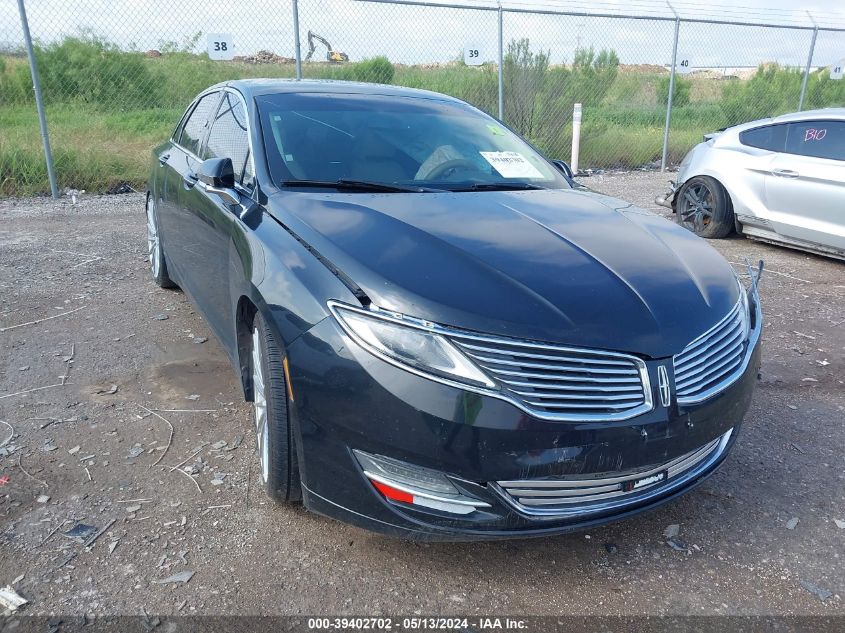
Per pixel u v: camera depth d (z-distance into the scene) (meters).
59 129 10.28
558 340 2.14
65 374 3.78
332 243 2.46
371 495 2.24
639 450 2.21
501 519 2.20
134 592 2.26
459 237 2.58
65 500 2.70
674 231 3.11
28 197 8.73
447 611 2.26
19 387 3.61
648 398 2.21
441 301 2.17
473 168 3.59
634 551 2.59
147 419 3.34
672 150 13.23
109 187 9.27
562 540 2.64
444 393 2.09
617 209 3.28
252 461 3.02
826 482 3.05
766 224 6.89
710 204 7.42
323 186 3.13
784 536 2.69
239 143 3.54
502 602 2.31
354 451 2.22
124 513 2.64
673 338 2.28
